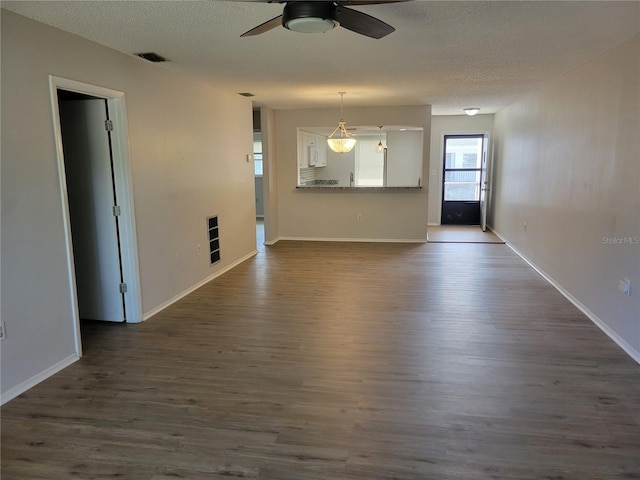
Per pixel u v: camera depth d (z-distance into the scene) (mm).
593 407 2594
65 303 3145
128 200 3842
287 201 8242
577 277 4391
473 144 9633
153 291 4273
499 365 3139
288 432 2396
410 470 2092
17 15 2697
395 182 9828
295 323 3994
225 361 3252
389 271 5836
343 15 2303
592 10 2742
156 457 2201
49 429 2434
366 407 2629
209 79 4895
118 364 3207
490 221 9320
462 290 4941
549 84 5309
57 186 3029
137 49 3586
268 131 7680
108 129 3727
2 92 2607
